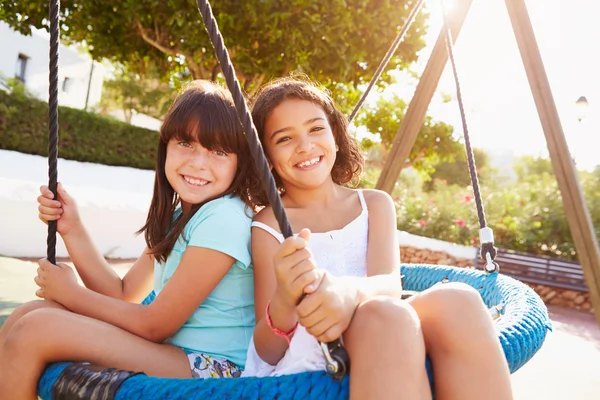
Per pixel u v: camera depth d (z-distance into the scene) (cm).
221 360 128
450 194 948
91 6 489
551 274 666
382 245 145
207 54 487
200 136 133
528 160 2036
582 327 506
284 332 102
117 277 158
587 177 926
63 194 148
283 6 459
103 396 90
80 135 784
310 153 142
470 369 95
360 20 471
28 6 486
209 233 125
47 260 129
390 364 87
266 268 132
